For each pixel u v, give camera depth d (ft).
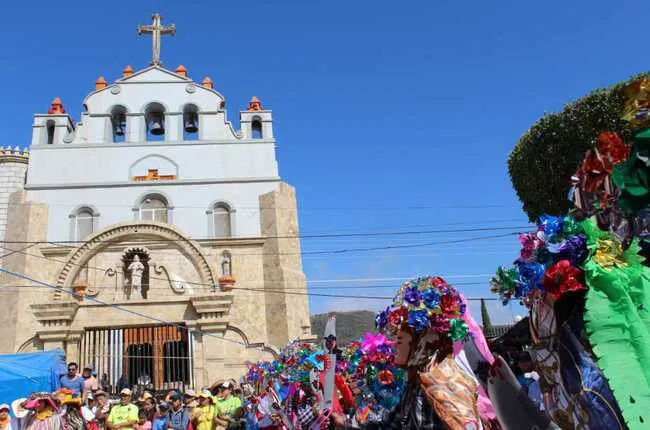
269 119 104.37
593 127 39.34
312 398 26.43
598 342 10.66
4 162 119.24
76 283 84.43
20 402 42.55
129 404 48.67
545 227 11.73
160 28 109.29
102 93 102.89
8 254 90.07
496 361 13.28
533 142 44.06
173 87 104.42
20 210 93.50
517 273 13.07
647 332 10.46
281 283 90.84
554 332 12.09
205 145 100.83
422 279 12.38
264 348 83.61
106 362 81.20
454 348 12.39
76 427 41.47
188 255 87.66
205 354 80.53
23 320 85.97
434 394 10.87
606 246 11.13
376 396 20.70
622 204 10.41
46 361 55.47
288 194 98.89
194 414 48.16
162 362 82.43
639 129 10.15
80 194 96.32
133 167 98.73
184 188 98.12
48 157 97.81
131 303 83.10
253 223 96.84
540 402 14.55
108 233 86.63
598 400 10.97
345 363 23.76
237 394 52.75
